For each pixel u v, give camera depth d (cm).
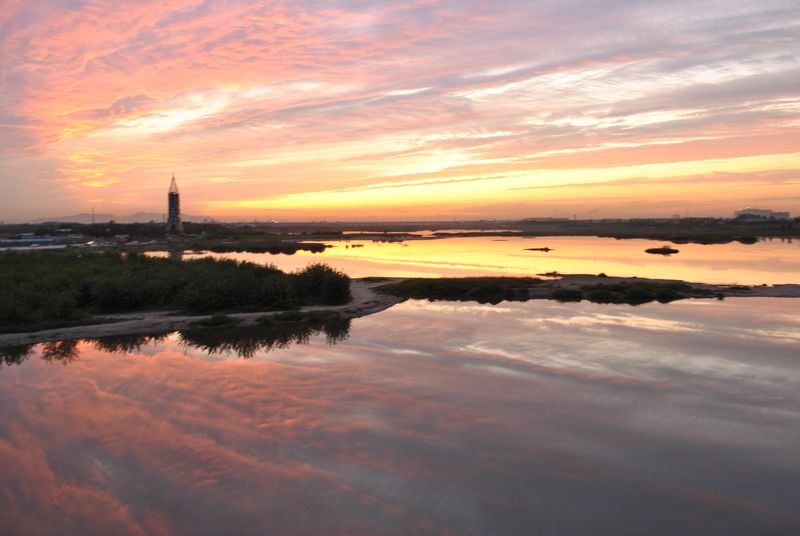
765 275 5853
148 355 2548
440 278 5212
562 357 2425
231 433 1598
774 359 2367
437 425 1648
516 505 1208
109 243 12731
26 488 1298
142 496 1256
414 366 2297
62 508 1212
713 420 1678
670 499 1228
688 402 1833
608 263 7556
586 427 1630
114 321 3244
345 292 4094
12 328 2973
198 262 5056
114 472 1371
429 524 1140
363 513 1181
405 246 12912
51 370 2277
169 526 1141
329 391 1970
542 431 1600
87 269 4391
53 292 3444
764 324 3164
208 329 3145
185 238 15688
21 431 1630
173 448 1503
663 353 2480
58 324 3103
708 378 2097
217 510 1197
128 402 1872
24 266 4622
